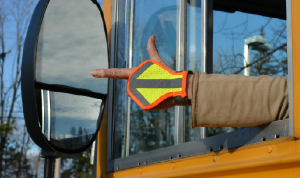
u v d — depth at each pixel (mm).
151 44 1053
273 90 952
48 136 1647
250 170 1051
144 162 1728
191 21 1791
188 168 1382
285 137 943
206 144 1290
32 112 1580
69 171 14641
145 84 991
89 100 1892
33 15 1685
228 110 946
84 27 1922
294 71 930
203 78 970
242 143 1103
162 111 1853
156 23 1947
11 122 16281
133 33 2115
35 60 1591
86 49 1910
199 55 1763
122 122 2113
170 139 1773
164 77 982
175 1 1821
